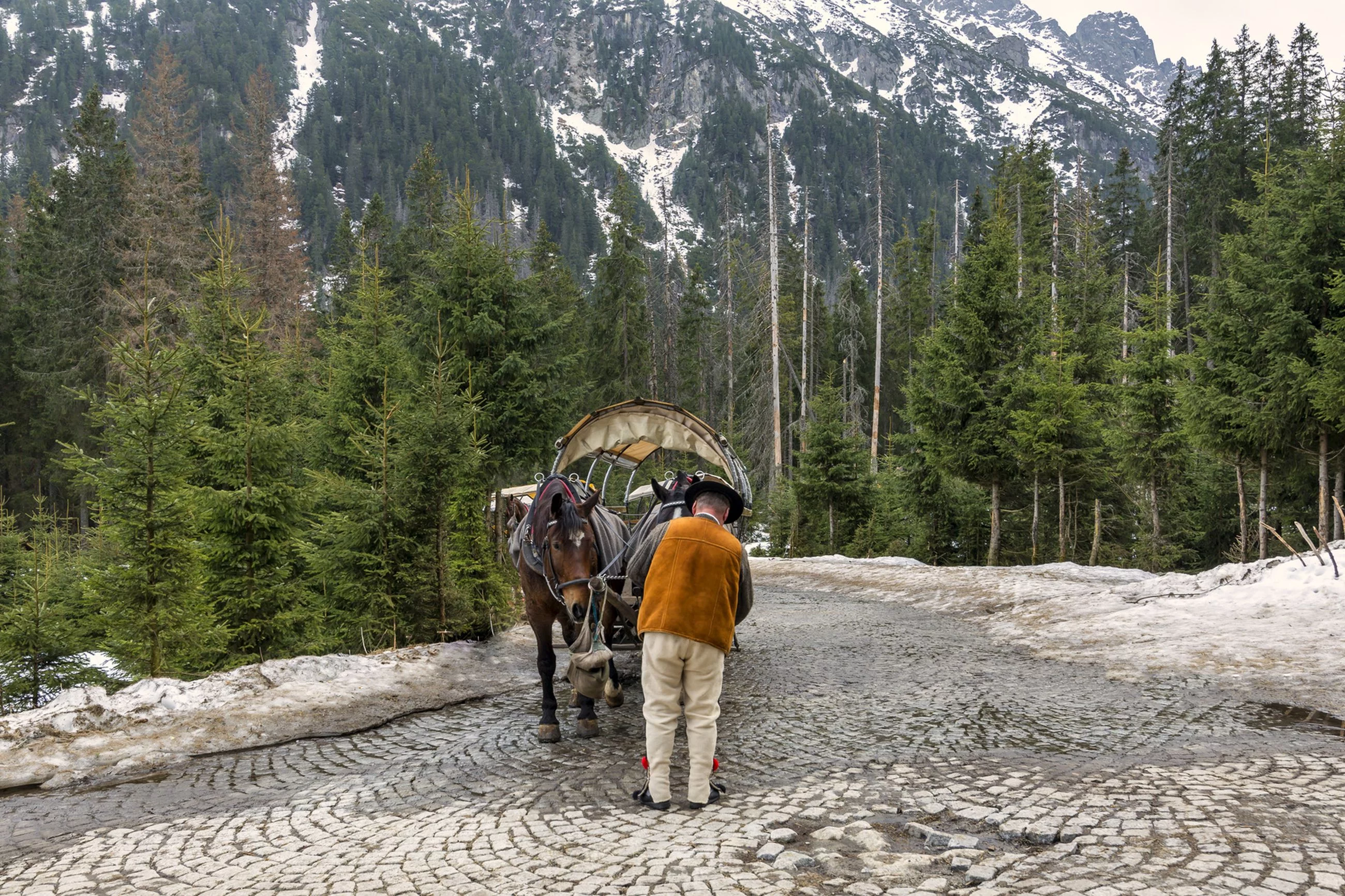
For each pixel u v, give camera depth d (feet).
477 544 38.17
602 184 631.56
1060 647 33.01
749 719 23.58
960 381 73.31
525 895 12.69
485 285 56.13
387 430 36.11
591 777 18.74
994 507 76.74
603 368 145.59
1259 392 56.08
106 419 30.53
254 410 36.58
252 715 23.91
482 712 25.58
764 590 60.70
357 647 35.60
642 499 43.09
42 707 23.32
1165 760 18.30
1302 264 55.26
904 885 12.60
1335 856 12.66
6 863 14.78
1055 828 14.43
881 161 128.26
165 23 637.30
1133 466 76.79
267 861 14.55
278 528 35.83
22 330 124.57
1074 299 94.43
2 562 43.98
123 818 16.96
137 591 29.12
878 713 23.72
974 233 140.67
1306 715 21.77
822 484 91.76
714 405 178.19
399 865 14.12
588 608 20.24
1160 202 144.66
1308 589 34.58
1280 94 135.74
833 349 176.76
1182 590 39.81
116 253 105.29
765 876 13.02
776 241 118.11
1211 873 12.24
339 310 107.55
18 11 631.56
